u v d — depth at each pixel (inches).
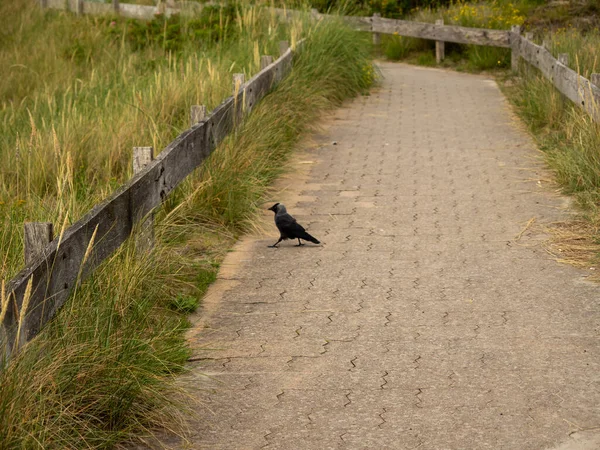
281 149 431.8
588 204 337.7
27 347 153.4
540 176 396.8
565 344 215.3
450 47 871.7
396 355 210.5
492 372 199.5
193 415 179.8
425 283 263.7
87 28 819.4
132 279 219.9
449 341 218.7
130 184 226.7
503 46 770.2
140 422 173.5
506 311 239.3
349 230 322.3
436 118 558.6
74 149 384.8
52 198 323.9
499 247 297.9
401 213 343.9
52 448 153.1
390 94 661.3
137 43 761.6
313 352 213.5
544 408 180.9
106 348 174.9
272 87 477.4
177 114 448.1
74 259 179.9
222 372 202.2
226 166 337.1
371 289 259.3
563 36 643.5
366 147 473.1
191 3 792.9
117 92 527.8
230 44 649.0
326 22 653.3
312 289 260.4
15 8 903.1
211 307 246.5
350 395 189.0
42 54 740.7
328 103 582.6
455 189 379.2
